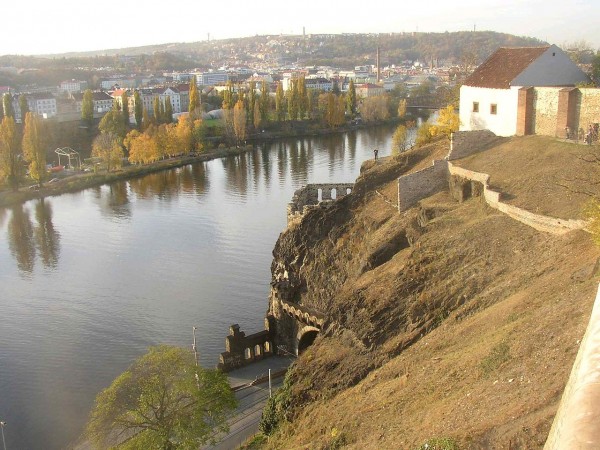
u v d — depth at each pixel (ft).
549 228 147.43
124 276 293.64
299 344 230.68
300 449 116.16
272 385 208.85
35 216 409.69
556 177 172.04
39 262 317.83
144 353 223.30
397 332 147.13
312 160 557.33
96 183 500.33
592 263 113.80
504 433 72.08
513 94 220.43
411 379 114.73
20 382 206.59
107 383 204.95
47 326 244.63
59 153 583.99
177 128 603.26
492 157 206.59
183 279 287.69
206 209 406.21
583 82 229.66
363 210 233.55
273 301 240.53
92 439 153.69
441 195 208.95
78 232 368.27
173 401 153.28
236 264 303.89
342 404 126.82
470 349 110.01
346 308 169.37
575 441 19.70
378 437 97.86
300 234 246.06
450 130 274.77
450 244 164.04
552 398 73.87
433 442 77.87
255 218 379.14
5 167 465.47
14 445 176.55
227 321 248.32
